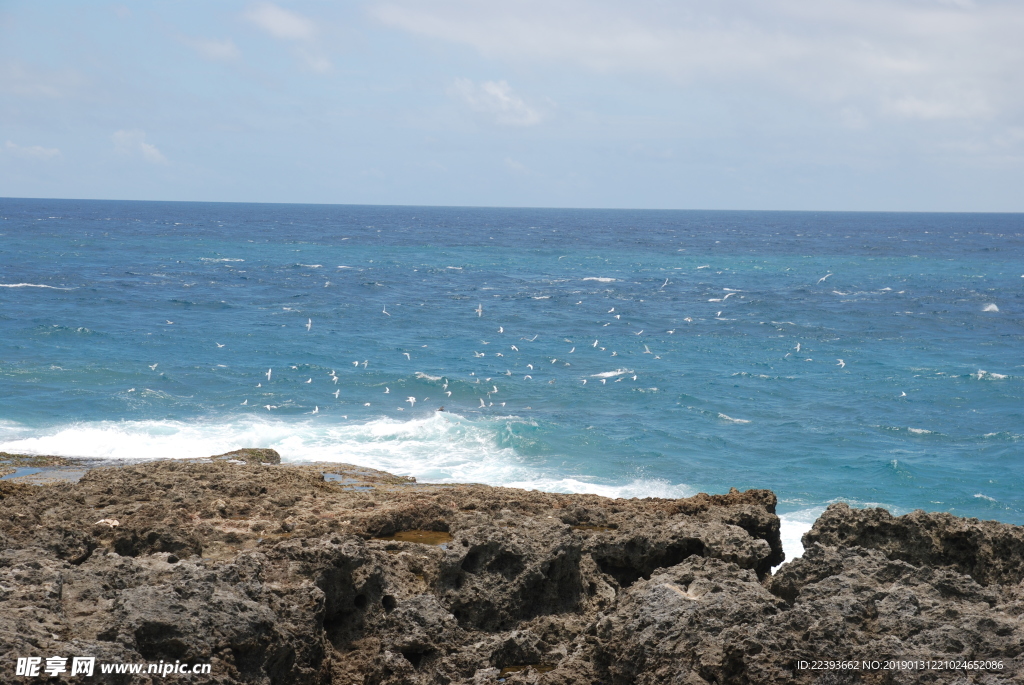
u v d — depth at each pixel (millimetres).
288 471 30875
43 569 16094
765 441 48375
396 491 30344
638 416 52625
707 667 14602
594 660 16391
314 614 17312
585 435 46125
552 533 20875
